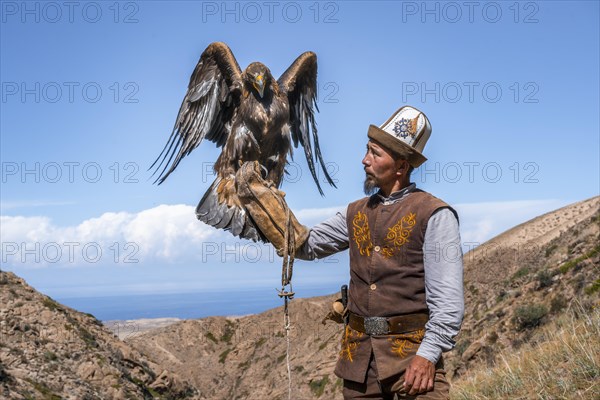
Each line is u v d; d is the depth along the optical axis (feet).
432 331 11.14
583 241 98.32
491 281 149.28
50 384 91.81
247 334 265.13
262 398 195.83
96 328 131.95
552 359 26.12
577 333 27.25
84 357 109.91
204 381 240.53
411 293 11.64
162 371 129.80
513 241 211.61
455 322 11.11
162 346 271.08
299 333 223.51
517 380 26.23
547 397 22.45
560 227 196.24
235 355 253.65
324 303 232.53
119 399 101.86
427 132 12.09
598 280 62.95
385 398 11.83
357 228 12.28
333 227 12.84
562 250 108.17
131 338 276.21
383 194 12.40
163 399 121.49
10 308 116.06
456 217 11.73
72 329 118.52
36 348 102.73
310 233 12.69
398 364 11.47
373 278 11.93
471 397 28.32
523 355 30.37
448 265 11.31
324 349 190.60
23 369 91.81
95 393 97.60
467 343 86.02
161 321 510.17
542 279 86.02
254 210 12.46
